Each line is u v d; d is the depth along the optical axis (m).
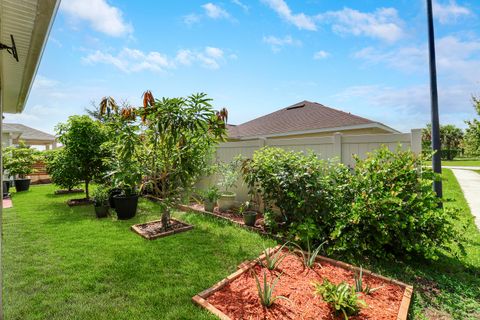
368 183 3.53
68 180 7.42
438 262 3.29
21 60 2.72
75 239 4.19
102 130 7.46
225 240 4.11
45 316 2.26
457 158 34.22
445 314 2.33
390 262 3.33
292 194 3.95
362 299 2.45
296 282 2.78
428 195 3.30
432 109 5.03
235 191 6.40
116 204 5.46
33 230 4.67
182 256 3.49
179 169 4.74
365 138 4.25
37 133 18.55
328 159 4.46
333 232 3.43
